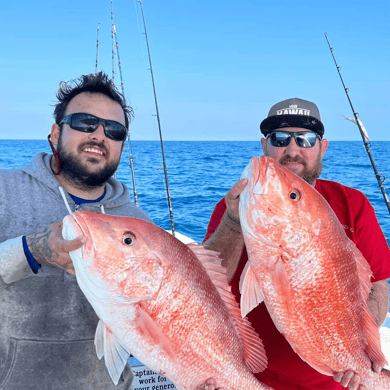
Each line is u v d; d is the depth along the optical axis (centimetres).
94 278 174
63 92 241
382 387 205
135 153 5338
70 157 230
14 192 223
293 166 275
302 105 280
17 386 204
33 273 184
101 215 181
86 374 215
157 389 299
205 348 181
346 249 203
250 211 196
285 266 197
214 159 4188
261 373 260
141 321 174
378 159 4559
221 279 193
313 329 200
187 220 1238
